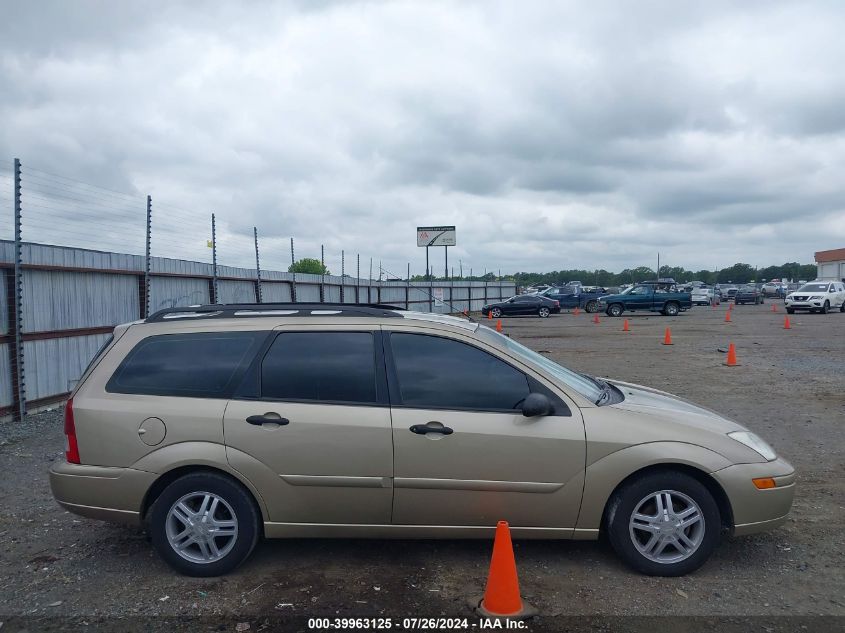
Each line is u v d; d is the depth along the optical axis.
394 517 4.66
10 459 7.75
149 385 4.82
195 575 4.67
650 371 15.06
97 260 11.43
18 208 9.58
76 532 5.59
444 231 61.22
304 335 4.88
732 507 4.62
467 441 4.57
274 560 4.94
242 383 4.76
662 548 4.62
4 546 5.30
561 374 5.23
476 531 4.68
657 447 4.59
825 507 6.07
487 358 4.80
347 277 27.41
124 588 4.54
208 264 15.51
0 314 9.35
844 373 14.38
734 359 16.02
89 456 4.73
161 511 4.65
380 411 4.65
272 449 4.62
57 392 10.51
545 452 4.58
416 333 4.87
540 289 56.19
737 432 4.91
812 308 38.34
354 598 4.36
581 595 4.39
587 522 4.65
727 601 4.32
